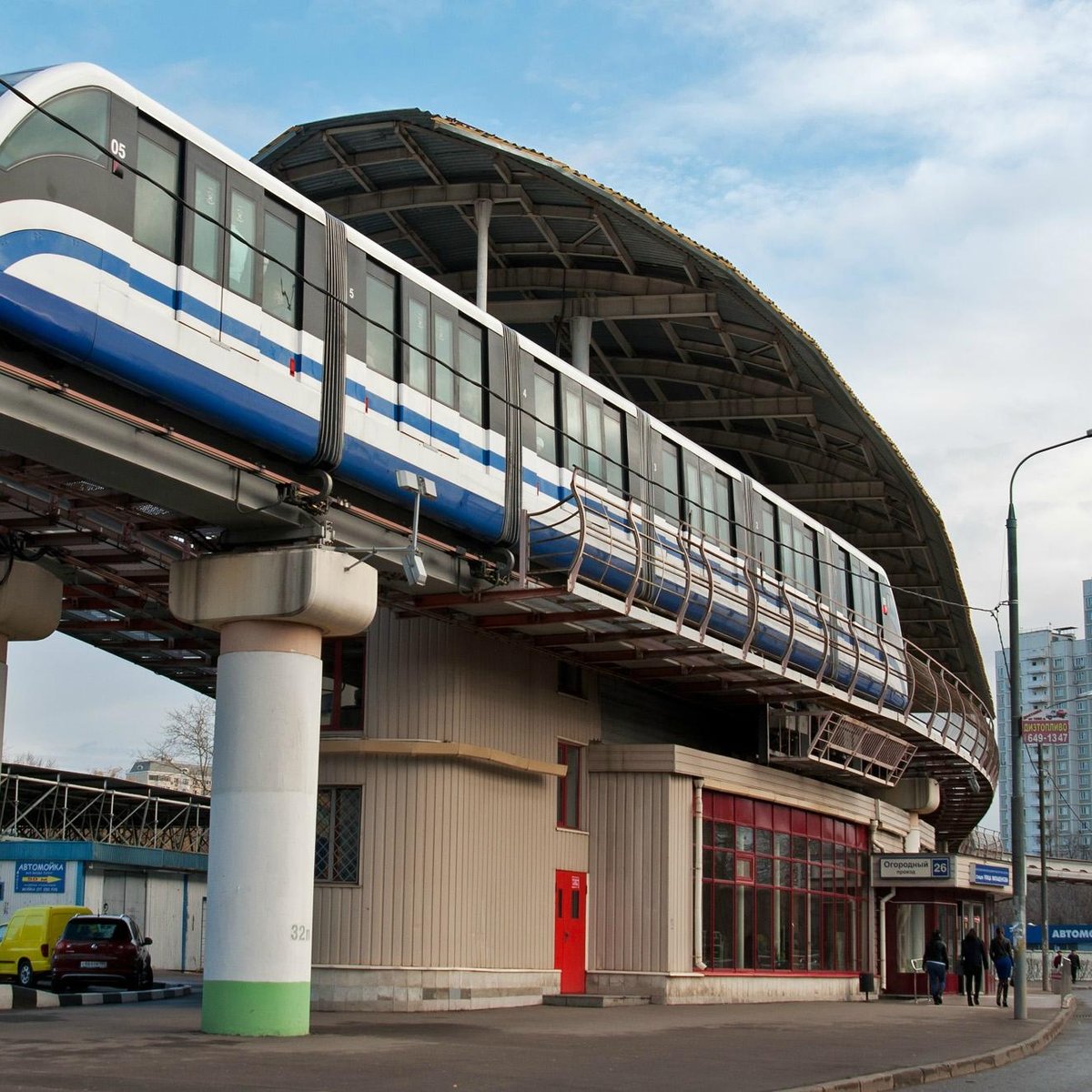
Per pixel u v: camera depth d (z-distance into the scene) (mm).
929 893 37719
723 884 29609
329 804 23891
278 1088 11953
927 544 47625
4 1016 20094
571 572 21594
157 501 17344
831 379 37375
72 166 14922
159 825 51281
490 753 24469
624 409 26344
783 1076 14680
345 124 30188
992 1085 16031
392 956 23234
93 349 14977
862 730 33781
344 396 18562
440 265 37219
